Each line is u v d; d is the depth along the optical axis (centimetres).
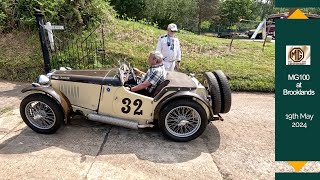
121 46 862
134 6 2022
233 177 348
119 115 438
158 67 434
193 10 2959
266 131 482
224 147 421
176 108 414
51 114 426
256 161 386
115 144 413
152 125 436
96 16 919
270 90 714
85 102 445
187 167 364
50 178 327
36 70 728
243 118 537
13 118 488
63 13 838
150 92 440
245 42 1223
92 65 757
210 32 4809
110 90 429
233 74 763
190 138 424
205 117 416
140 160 374
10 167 346
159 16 2275
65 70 482
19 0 823
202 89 434
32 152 382
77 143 411
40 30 644
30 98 418
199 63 830
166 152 398
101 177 333
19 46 792
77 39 825
